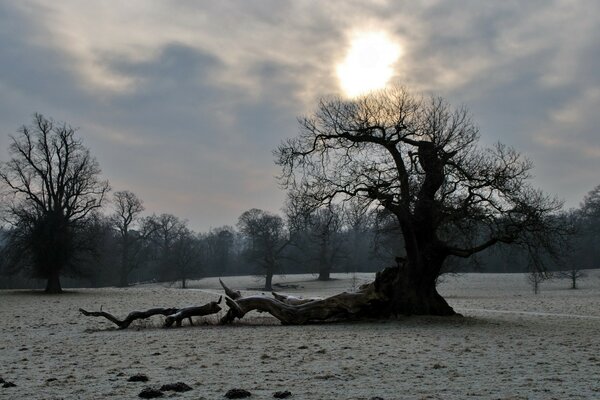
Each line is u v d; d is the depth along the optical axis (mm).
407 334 21906
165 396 9312
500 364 13055
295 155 31656
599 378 10891
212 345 18156
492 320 29297
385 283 28969
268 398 9062
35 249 63906
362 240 111500
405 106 30047
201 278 125812
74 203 65938
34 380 11422
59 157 65562
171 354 15836
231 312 27828
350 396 9188
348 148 31359
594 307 43031
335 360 14039
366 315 28797
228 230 140375
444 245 29516
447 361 13688
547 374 11469
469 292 76562
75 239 67625
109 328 26500
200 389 9961
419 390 9711
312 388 9984
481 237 34125
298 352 15914
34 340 21344
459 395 9227
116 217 104000
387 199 28547
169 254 113812
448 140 29344
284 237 98375
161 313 27578
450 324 26594
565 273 85375
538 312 37812
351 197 30016
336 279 110062
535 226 28328
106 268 105875
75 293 65438
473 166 29188
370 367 12656
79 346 18750
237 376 11492
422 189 29531
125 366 13391
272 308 27641
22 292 66938
